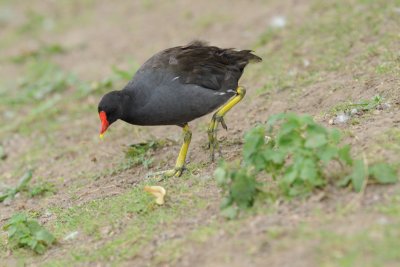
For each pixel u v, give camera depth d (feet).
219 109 34.83
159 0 72.54
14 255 29.55
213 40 56.18
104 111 32.73
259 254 22.91
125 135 44.14
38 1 85.92
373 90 35.81
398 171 25.96
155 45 60.08
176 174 33.32
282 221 24.66
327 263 21.35
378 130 29.86
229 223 25.72
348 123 32.53
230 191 26.68
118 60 59.98
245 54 34.30
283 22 53.11
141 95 32.73
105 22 71.92
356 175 25.21
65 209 33.96
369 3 49.14
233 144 35.81
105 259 26.73
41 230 29.66
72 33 71.92
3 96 58.54
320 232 23.06
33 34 75.05
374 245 21.68
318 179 25.70
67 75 59.47
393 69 37.50
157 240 26.48
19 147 47.70
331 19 49.44
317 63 43.50
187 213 27.94
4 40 75.15
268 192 26.71
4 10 84.28
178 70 32.55
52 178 40.27
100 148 43.11
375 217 23.41
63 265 27.25
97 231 29.55
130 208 30.37
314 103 37.65
